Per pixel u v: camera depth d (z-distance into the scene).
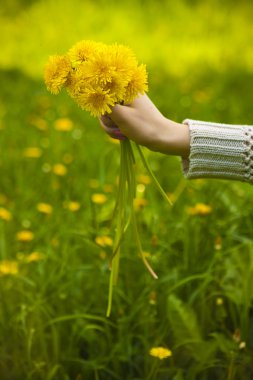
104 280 2.70
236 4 8.99
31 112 5.12
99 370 2.54
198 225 2.82
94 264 2.76
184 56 7.33
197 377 2.54
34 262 2.77
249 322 2.68
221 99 5.55
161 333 2.61
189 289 2.69
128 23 8.27
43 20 8.30
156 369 2.45
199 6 8.84
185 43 7.75
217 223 2.84
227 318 2.71
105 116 2.05
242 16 8.65
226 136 2.05
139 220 2.91
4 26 8.17
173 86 6.05
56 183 3.44
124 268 2.74
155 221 2.96
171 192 3.59
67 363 2.53
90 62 1.92
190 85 6.08
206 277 2.65
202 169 2.07
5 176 3.76
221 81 6.29
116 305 2.67
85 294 2.73
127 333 2.57
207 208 2.79
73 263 2.79
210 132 2.05
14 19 8.37
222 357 2.60
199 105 5.20
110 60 1.91
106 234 2.79
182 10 8.66
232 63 7.02
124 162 2.12
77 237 2.83
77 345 2.62
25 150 4.01
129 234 2.82
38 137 4.44
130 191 2.13
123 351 2.55
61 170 3.38
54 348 2.51
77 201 3.38
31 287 2.71
